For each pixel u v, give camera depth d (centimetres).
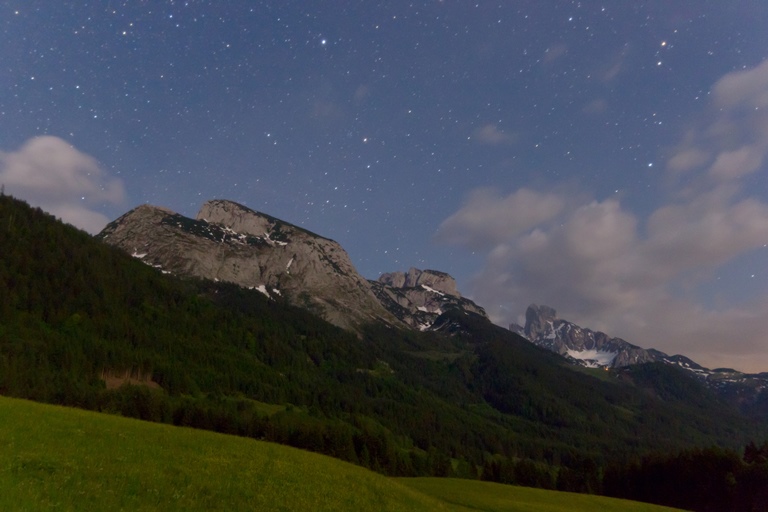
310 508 3219
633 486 11775
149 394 11725
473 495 6266
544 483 11938
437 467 11888
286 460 4619
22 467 2616
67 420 4106
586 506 6719
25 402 4741
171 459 3544
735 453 10619
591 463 12744
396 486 5006
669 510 7138
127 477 2870
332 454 10456
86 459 3025
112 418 4847
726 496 10150
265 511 2923
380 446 11525
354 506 3588
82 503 2333
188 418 10512
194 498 2834
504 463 12562
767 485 9706
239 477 3484
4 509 2066
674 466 11206
